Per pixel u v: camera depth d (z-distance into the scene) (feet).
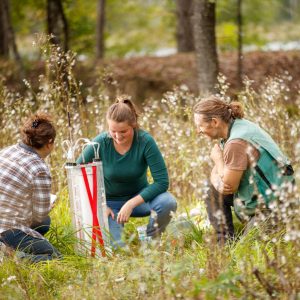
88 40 100.17
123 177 32.60
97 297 24.21
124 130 30.81
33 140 29.84
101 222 30.40
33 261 29.22
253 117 41.29
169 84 86.99
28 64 81.82
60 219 35.14
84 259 29.43
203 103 30.17
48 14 75.82
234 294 23.52
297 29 135.33
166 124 41.91
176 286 23.76
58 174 38.78
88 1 116.06
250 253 27.17
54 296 26.23
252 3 118.83
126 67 90.94
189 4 107.65
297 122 38.63
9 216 29.50
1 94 45.27
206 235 28.94
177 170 41.04
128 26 142.51
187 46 108.27
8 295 25.09
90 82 76.89
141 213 33.73
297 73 92.89
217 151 31.27
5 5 84.43
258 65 93.61
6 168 29.58
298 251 24.13
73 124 40.45
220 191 29.84
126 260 27.40
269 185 29.25
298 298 21.90
